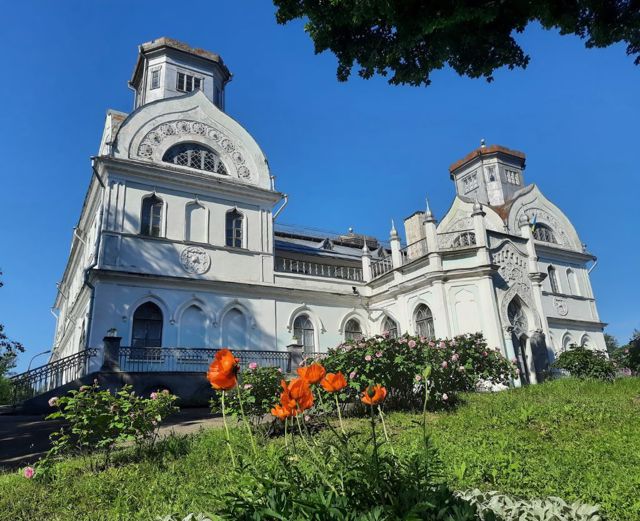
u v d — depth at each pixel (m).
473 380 11.64
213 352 18.28
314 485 2.87
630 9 8.09
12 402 15.10
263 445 7.20
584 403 10.12
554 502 3.92
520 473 5.27
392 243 22.83
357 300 23.45
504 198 31.69
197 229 19.97
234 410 8.55
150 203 19.17
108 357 14.42
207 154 21.56
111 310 16.84
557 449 6.49
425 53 8.99
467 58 9.14
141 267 17.95
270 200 22.16
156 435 7.90
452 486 4.85
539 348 20.30
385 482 2.77
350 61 9.41
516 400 10.86
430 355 10.50
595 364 15.34
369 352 9.95
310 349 21.42
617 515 4.11
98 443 7.00
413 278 20.97
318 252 26.09
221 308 19.30
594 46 8.49
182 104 21.44
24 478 6.50
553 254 28.14
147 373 14.73
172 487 5.72
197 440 7.96
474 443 6.84
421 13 8.08
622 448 6.39
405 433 7.73
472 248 20.08
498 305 19.61
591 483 4.88
